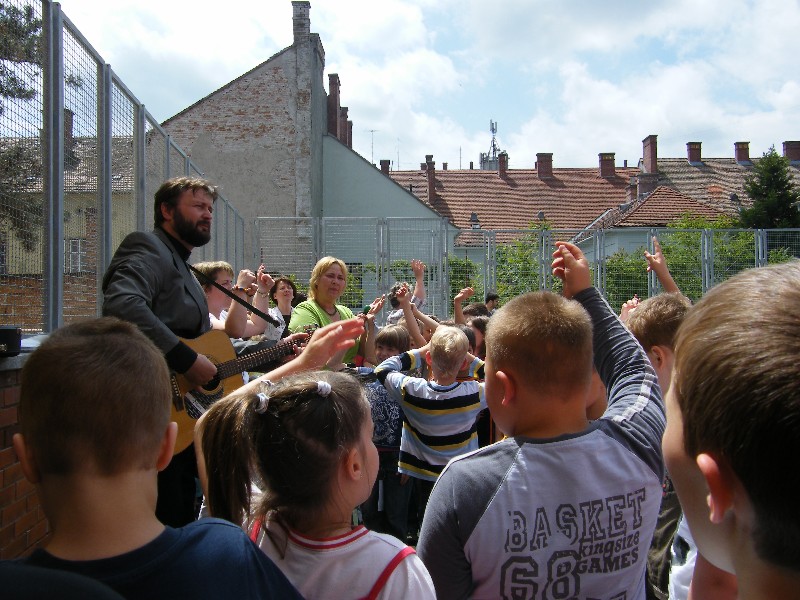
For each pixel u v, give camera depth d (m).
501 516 1.67
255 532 1.71
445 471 1.80
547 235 14.48
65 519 1.26
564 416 1.80
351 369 4.73
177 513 3.29
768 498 0.74
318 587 1.57
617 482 1.73
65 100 4.05
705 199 35.06
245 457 1.79
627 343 2.19
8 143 3.45
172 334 3.22
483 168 58.88
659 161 37.72
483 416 4.99
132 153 5.46
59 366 1.29
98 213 4.59
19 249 3.56
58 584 0.79
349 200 25.94
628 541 1.75
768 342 0.76
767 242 14.95
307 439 1.65
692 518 1.02
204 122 22.09
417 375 4.82
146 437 1.33
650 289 14.75
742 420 0.75
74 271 4.19
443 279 14.34
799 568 0.75
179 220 3.70
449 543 1.71
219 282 5.34
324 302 5.51
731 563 0.92
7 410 3.23
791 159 38.81
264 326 5.32
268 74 22.19
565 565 1.67
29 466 1.30
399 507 4.68
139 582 1.20
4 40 3.40
